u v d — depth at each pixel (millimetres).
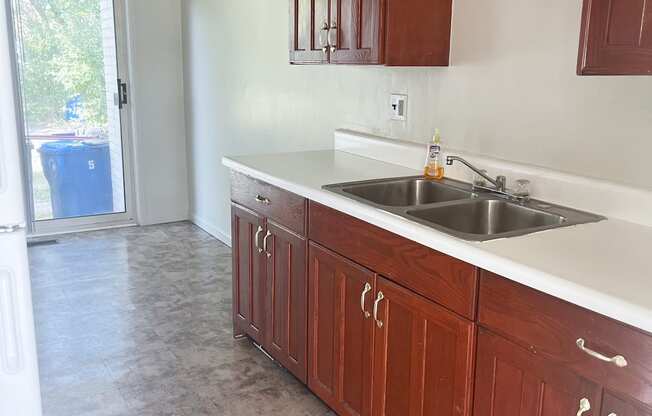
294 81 3475
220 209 4574
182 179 5113
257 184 2600
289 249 2418
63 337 2971
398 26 2277
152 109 4906
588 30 1470
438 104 2484
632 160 1804
